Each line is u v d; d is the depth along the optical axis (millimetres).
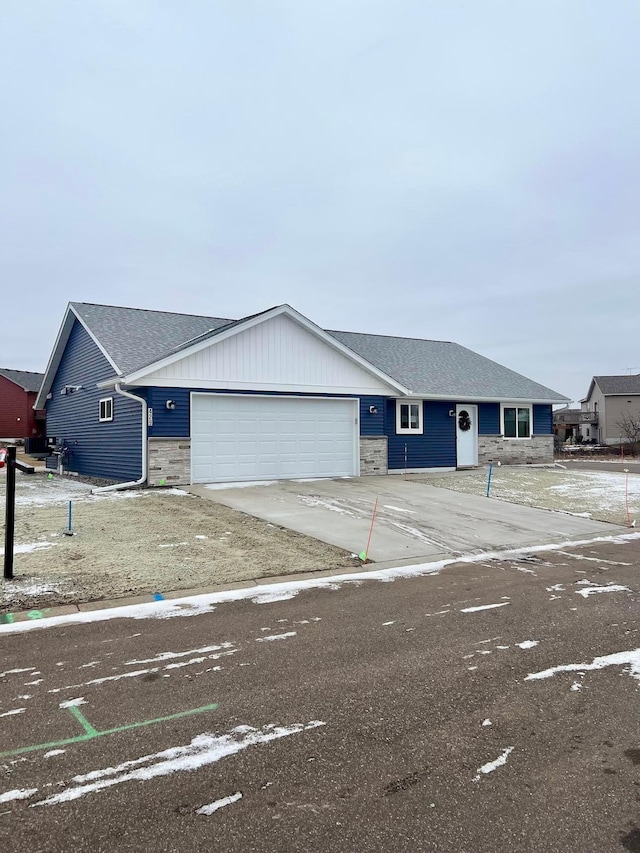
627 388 51938
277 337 15664
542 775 2990
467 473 18875
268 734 3387
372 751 3211
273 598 6168
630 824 2613
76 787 2863
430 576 7250
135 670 4273
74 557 7500
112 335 16125
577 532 10398
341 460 16844
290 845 2467
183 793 2824
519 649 4758
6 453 6527
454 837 2523
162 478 13938
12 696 3844
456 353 24531
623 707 3744
